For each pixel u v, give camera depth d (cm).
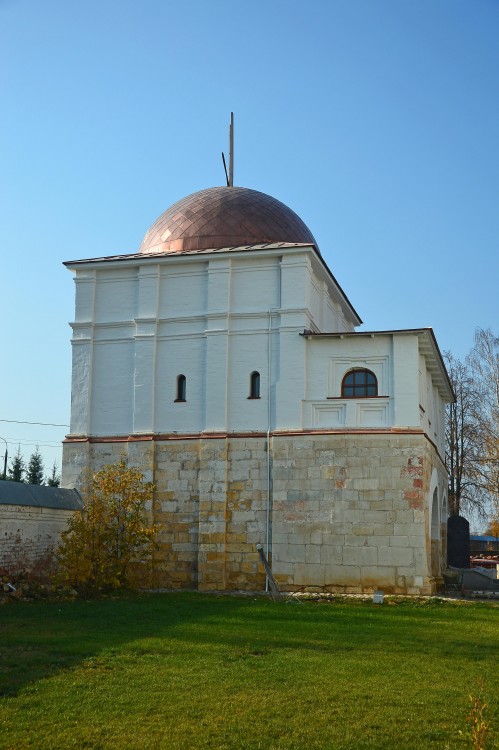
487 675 1309
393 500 2539
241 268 2831
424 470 2580
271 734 1002
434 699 1154
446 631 1778
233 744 966
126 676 1257
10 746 951
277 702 1128
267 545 2625
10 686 1184
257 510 2658
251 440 2703
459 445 4775
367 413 2628
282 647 1520
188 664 1347
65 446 2883
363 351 2673
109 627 1741
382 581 2506
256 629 1744
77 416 2903
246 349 2777
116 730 1005
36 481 6350
